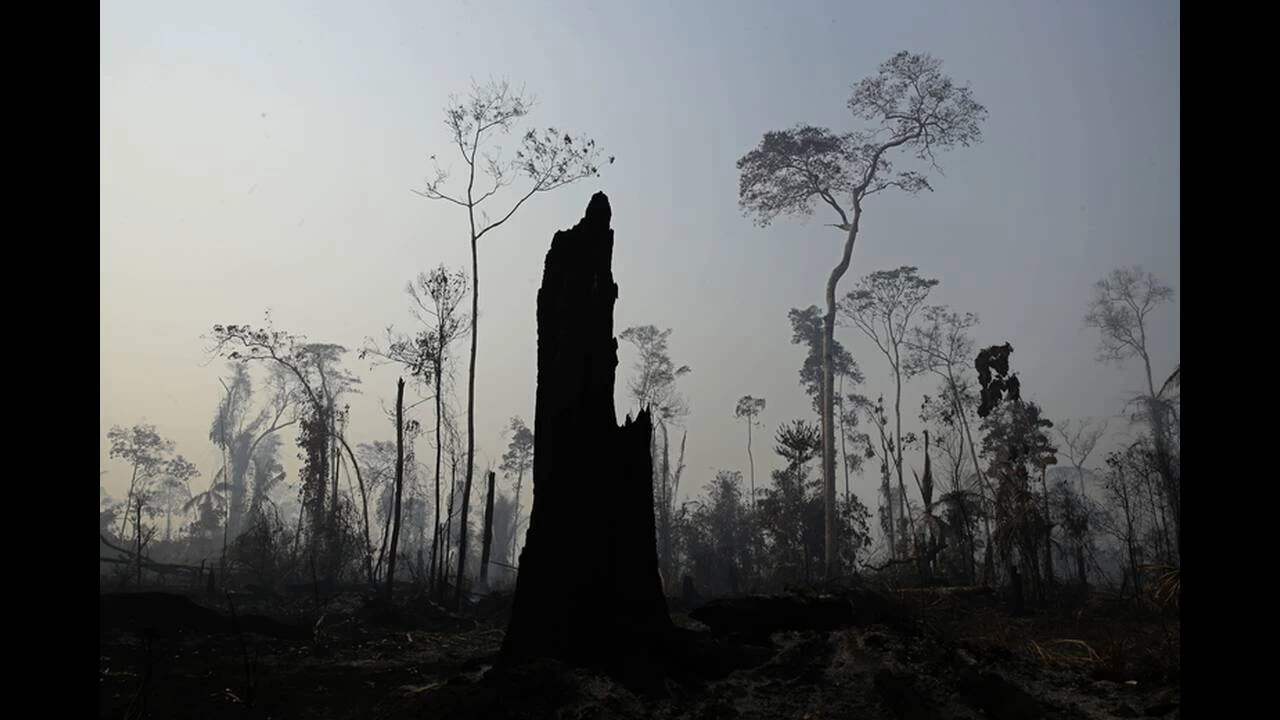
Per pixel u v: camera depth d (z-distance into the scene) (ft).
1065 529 120.98
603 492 34.22
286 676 38.34
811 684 30.89
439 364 99.55
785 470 164.45
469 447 101.71
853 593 54.39
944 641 35.12
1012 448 114.83
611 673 30.89
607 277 36.99
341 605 82.89
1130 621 58.34
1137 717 26.81
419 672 41.42
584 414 35.01
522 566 33.83
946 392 182.19
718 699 29.40
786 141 194.29
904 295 201.57
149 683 35.14
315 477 139.03
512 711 26.78
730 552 167.02
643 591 33.86
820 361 223.10
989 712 27.37
